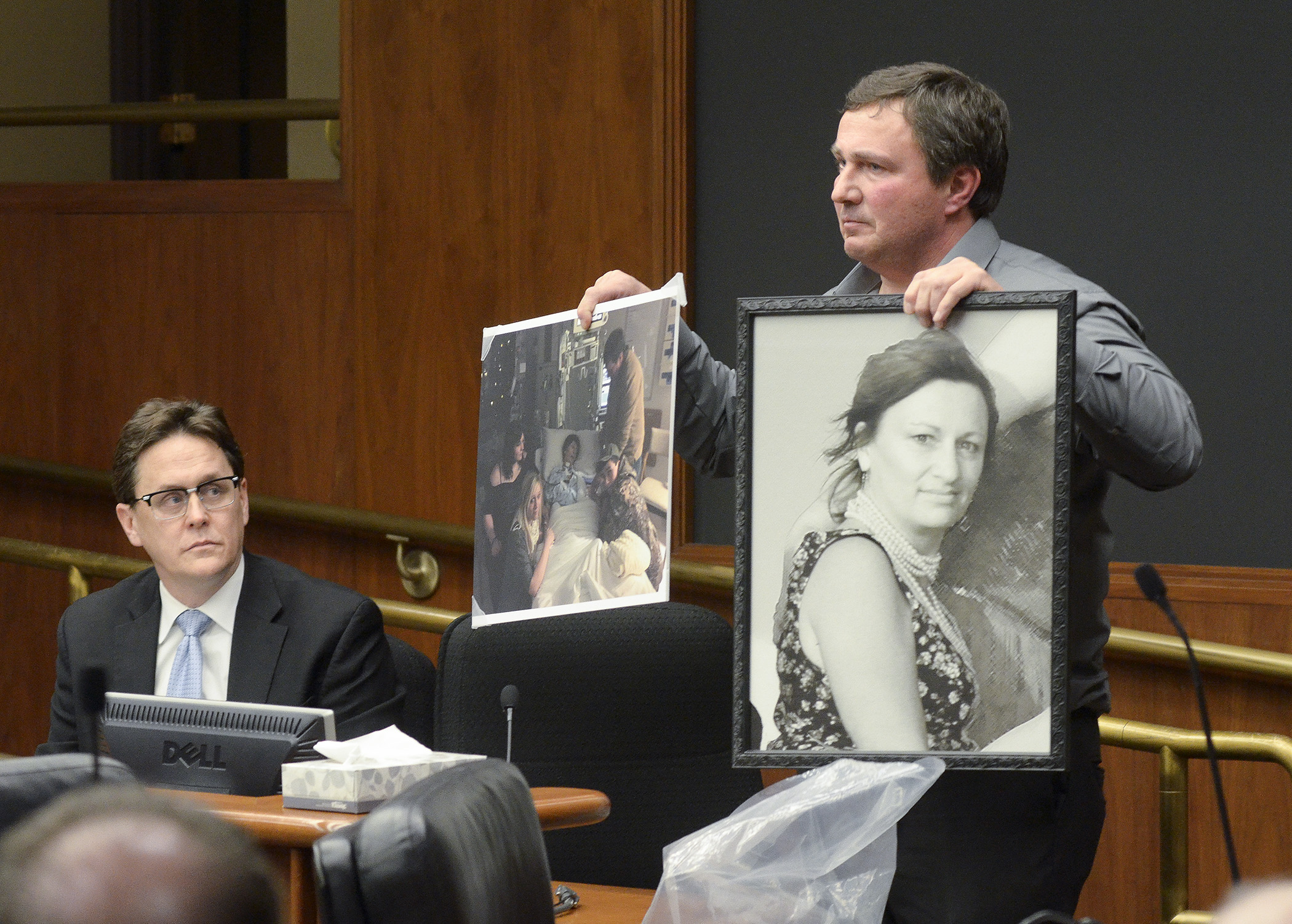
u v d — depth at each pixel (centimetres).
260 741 546
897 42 998
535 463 569
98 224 1149
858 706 468
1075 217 966
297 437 1115
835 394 478
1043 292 463
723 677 779
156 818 134
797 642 473
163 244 1138
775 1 1023
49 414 1156
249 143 1458
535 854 350
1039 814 507
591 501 550
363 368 1102
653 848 762
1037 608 461
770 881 462
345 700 727
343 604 745
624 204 1044
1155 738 884
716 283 1041
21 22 1384
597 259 1051
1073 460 508
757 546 479
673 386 533
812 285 1020
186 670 731
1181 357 945
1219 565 934
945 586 466
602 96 1048
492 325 1073
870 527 472
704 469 616
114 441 1143
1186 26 943
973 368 469
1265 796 899
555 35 1058
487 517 580
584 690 764
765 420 481
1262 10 929
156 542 726
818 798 464
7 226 1165
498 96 1072
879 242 541
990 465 466
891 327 476
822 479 477
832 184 1016
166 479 720
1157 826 926
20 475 1146
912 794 455
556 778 758
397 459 1094
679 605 791
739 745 473
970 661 463
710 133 1039
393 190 1096
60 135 1400
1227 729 916
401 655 814
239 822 456
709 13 1037
